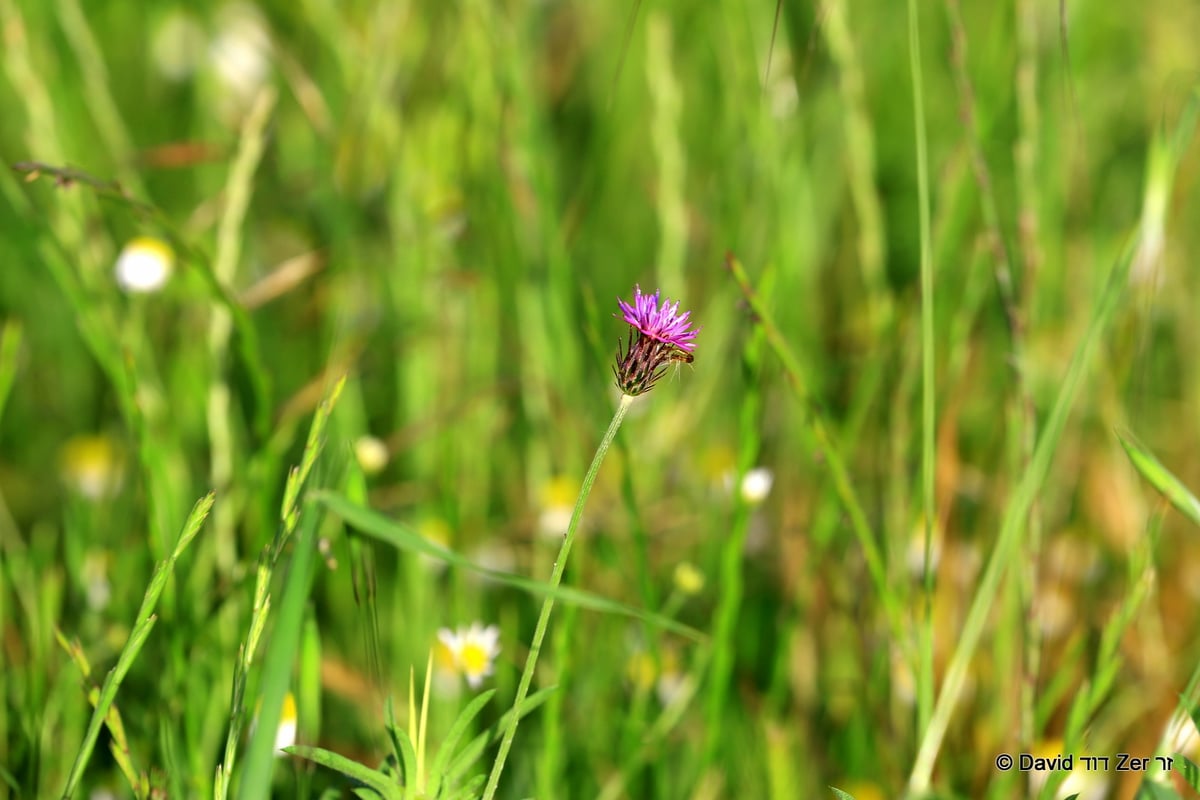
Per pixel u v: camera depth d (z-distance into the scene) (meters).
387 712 1.06
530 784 1.16
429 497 1.25
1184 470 1.30
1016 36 1.22
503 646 1.18
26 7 1.30
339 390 1.06
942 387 1.25
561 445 1.28
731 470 1.24
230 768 1.05
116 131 1.27
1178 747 1.11
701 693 1.20
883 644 1.19
